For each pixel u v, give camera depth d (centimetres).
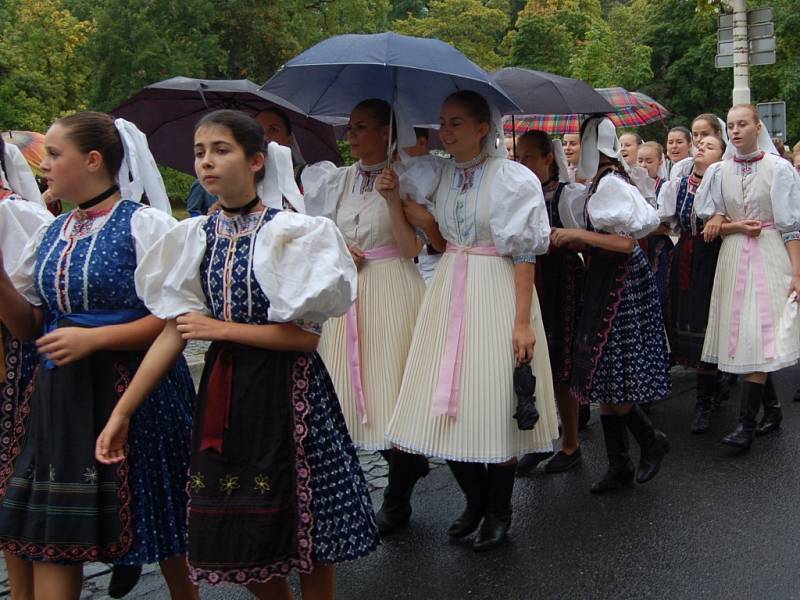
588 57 2867
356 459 259
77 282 257
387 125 374
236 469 238
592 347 415
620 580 336
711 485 434
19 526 255
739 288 491
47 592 254
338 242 245
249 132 244
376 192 375
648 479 428
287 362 244
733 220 501
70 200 266
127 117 491
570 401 459
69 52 2503
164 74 2306
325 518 242
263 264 237
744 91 1191
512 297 347
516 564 352
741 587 327
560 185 436
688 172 550
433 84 385
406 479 385
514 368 344
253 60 2552
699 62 3102
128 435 255
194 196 525
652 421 556
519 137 435
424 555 363
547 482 448
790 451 482
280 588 253
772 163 483
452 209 354
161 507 262
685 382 656
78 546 249
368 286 373
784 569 340
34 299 275
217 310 245
